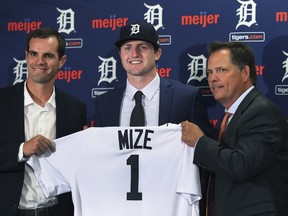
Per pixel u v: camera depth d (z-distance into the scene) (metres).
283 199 5.27
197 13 7.53
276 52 7.29
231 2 7.41
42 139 5.80
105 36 7.81
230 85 5.45
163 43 7.63
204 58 7.52
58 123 6.28
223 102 5.65
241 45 5.56
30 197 6.14
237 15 7.40
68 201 6.44
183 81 7.59
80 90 7.89
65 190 6.05
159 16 7.63
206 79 7.52
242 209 5.16
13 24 8.05
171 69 7.61
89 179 5.92
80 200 5.98
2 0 8.05
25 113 6.27
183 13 7.57
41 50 6.12
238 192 5.22
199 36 7.53
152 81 6.20
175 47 7.60
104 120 6.22
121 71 7.79
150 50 6.07
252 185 5.19
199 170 5.92
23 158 5.87
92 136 5.94
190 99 6.06
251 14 7.36
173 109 6.04
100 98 6.39
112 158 5.91
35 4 8.00
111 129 5.93
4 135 6.10
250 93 5.46
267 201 5.12
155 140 5.86
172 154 5.83
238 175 5.06
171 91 6.16
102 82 7.84
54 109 6.38
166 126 5.85
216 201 5.34
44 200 6.18
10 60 8.06
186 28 7.57
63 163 5.95
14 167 5.88
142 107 6.10
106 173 5.91
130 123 6.06
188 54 7.57
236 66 5.45
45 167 5.98
